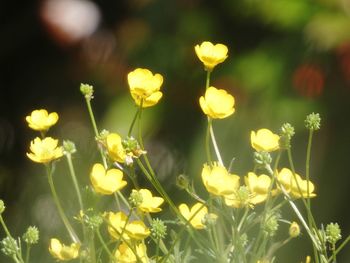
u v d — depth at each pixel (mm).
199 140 3102
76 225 1889
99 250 1617
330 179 3209
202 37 3699
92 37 3844
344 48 3316
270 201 1643
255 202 1642
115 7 3850
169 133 3525
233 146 3023
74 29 3852
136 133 3459
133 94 1620
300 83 3408
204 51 1646
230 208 1612
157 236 1590
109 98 3729
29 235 1610
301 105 3371
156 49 3686
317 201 3168
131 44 3723
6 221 2549
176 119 3568
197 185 2910
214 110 1617
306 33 3381
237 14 3652
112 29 3838
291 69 3424
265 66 3477
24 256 1950
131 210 1571
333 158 3264
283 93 3412
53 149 1648
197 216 1646
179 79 3637
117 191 1628
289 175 1646
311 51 3406
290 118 3344
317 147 3301
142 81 1618
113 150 1606
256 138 1637
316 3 3406
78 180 2229
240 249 1591
